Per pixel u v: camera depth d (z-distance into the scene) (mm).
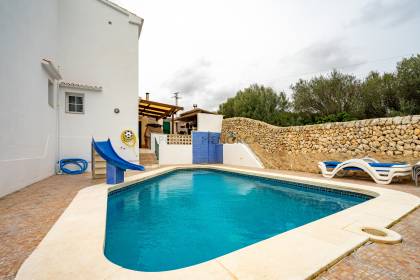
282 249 2502
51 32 9000
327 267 2170
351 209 4148
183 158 15758
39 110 7336
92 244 2607
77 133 10359
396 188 6340
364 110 12570
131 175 8938
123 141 11453
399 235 2906
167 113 18922
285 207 6055
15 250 2498
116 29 11617
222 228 4523
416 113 9977
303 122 15492
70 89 10273
